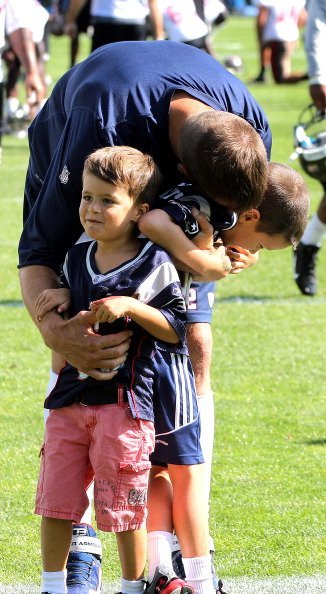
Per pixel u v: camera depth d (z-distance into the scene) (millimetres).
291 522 8977
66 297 7066
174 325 6898
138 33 26594
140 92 7152
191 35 29500
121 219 6852
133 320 6883
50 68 45688
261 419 11406
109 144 7055
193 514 7195
